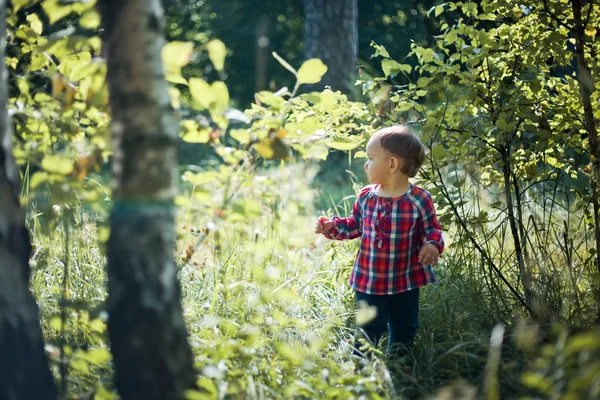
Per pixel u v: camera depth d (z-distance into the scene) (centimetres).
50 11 248
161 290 225
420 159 377
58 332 321
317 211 670
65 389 265
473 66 394
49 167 265
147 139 220
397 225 372
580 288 412
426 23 1625
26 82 294
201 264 448
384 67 399
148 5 220
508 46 397
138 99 219
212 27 2161
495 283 417
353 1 1050
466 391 258
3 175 229
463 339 360
